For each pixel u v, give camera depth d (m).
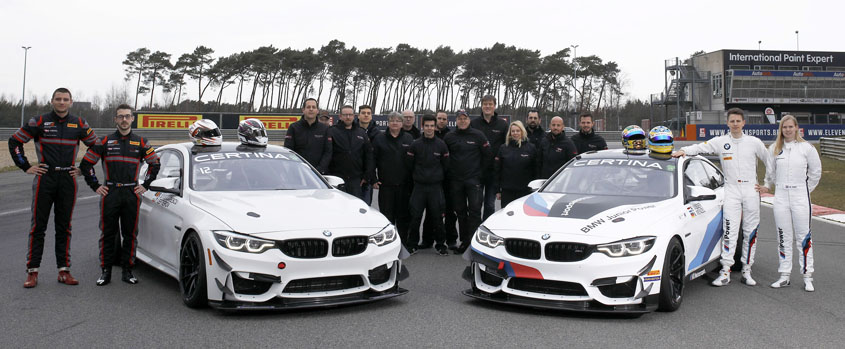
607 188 6.23
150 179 6.30
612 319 5.05
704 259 6.23
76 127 6.10
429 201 8.09
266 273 4.81
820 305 5.62
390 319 4.97
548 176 8.83
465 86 79.75
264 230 4.90
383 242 5.31
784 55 65.38
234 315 5.03
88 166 6.09
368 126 9.23
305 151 8.06
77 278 6.41
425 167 8.02
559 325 4.85
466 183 8.19
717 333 4.67
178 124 47.94
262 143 6.90
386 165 8.30
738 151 6.54
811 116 66.19
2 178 20.55
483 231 5.57
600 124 60.72
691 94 67.69
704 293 6.13
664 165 6.41
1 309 5.17
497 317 5.07
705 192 5.81
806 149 6.28
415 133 9.41
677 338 4.53
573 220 5.29
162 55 73.25
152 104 73.81
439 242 8.26
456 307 5.40
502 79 77.81
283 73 76.69
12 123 65.69
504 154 8.44
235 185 6.02
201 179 6.01
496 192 8.81
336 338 4.43
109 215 6.10
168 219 5.86
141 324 4.75
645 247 5.03
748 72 63.28
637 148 7.07
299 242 4.93
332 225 5.12
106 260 6.18
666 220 5.39
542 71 73.62
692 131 50.00
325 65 76.31
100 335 4.46
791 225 6.39
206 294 5.06
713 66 66.00
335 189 6.43
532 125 9.62
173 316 4.98
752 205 6.50
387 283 5.39
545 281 5.12
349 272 5.05
